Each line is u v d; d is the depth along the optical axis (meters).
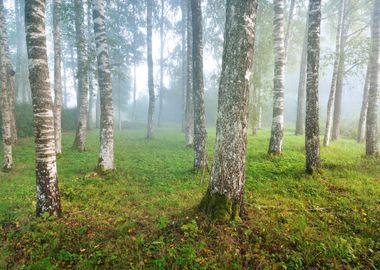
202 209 5.66
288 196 7.05
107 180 9.11
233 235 4.85
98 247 4.70
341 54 15.17
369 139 11.39
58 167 10.73
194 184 8.46
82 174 9.77
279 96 11.28
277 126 11.30
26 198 7.29
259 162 10.30
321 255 4.34
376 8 11.26
